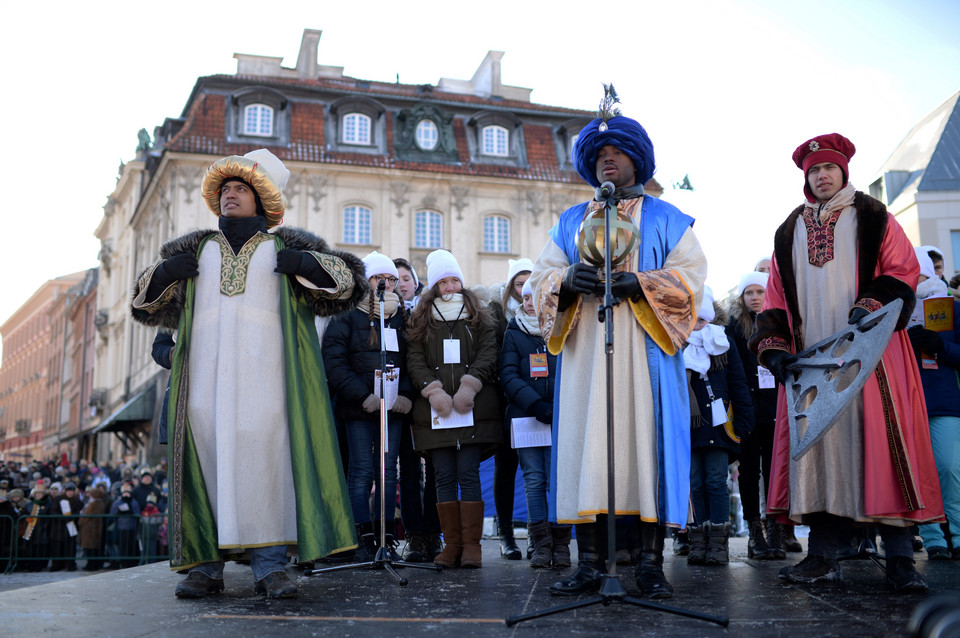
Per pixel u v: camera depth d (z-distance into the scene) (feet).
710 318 19.83
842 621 9.73
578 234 11.75
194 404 12.84
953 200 99.35
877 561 16.40
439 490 17.85
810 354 12.98
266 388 12.95
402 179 102.06
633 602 10.56
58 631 9.52
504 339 19.84
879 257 13.06
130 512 47.60
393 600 12.04
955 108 107.14
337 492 13.02
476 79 124.77
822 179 13.70
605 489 11.71
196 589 12.46
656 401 11.91
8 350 307.58
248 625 9.94
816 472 13.19
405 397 18.93
